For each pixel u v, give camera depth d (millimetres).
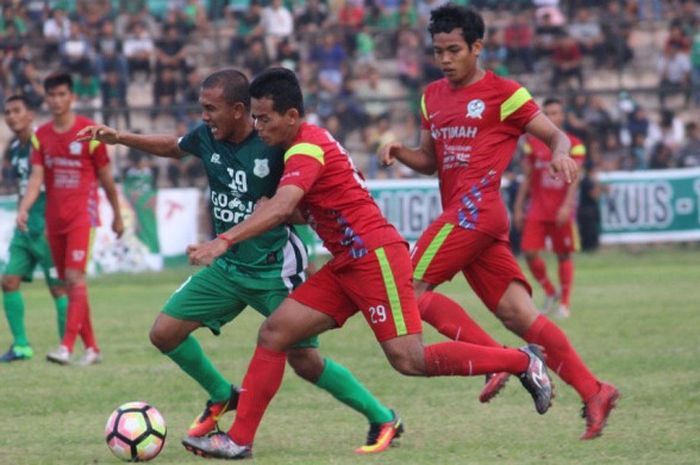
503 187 59594
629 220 60938
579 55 68312
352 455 18453
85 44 64625
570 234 39781
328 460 17906
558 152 19078
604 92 63312
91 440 20281
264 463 17688
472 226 19906
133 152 59344
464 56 20016
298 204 18125
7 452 19172
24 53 63781
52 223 30531
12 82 63438
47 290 53219
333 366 18969
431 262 20047
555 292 41531
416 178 62750
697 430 20078
